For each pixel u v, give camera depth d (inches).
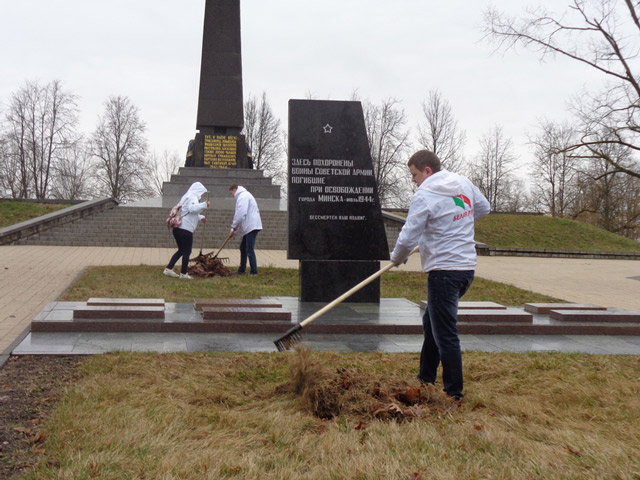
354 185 337.7
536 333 276.8
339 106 339.0
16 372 175.8
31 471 104.3
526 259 907.4
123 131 1883.6
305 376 157.0
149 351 205.5
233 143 1093.8
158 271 481.7
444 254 165.6
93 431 123.4
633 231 1706.4
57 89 1706.4
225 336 243.3
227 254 712.4
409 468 110.7
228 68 1071.6
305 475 107.0
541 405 156.6
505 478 107.2
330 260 335.3
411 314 297.6
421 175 174.4
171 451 115.0
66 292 345.1
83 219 819.4
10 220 914.1
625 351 243.1
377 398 154.1
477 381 184.9
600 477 108.8
